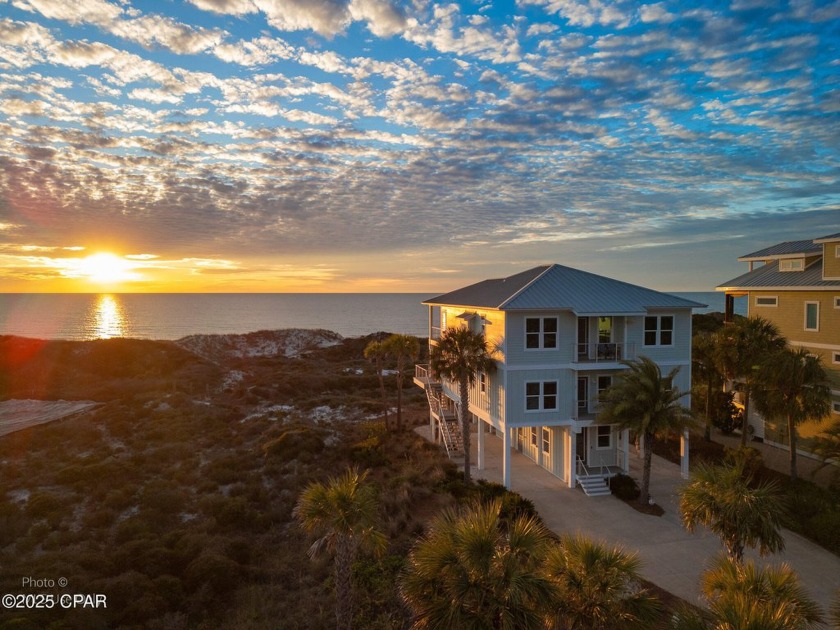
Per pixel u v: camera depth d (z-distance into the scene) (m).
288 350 77.88
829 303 26.50
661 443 29.38
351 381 50.53
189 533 17.03
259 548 16.97
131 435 28.84
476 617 8.33
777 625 7.78
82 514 18.67
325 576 15.52
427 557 9.00
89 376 46.53
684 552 17.36
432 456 27.70
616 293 24.58
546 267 27.50
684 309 24.67
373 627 12.94
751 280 31.72
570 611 8.95
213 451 26.80
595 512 20.64
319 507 11.66
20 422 30.08
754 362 25.22
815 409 21.89
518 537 9.47
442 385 32.25
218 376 48.28
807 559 16.77
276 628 12.79
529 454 28.20
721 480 13.41
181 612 13.60
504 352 22.80
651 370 20.95
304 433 28.20
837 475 20.42
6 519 17.47
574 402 23.36
